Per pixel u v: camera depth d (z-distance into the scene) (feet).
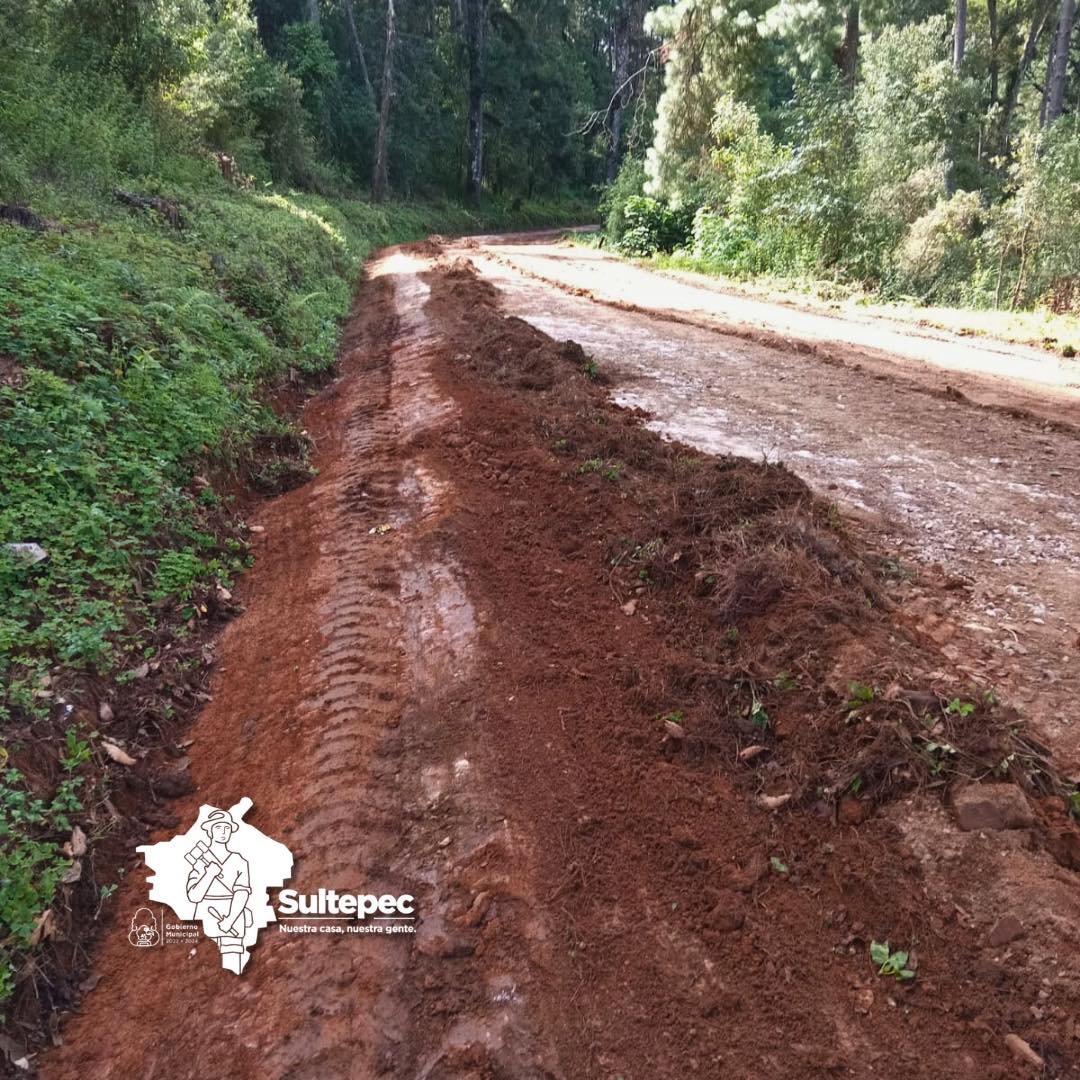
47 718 11.45
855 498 18.66
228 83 63.77
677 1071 7.63
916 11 96.17
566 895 9.42
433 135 131.34
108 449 17.39
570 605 15.06
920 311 41.11
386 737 12.05
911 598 14.66
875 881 9.32
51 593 13.71
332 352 33.88
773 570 13.98
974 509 18.31
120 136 42.96
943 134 65.10
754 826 10.32
